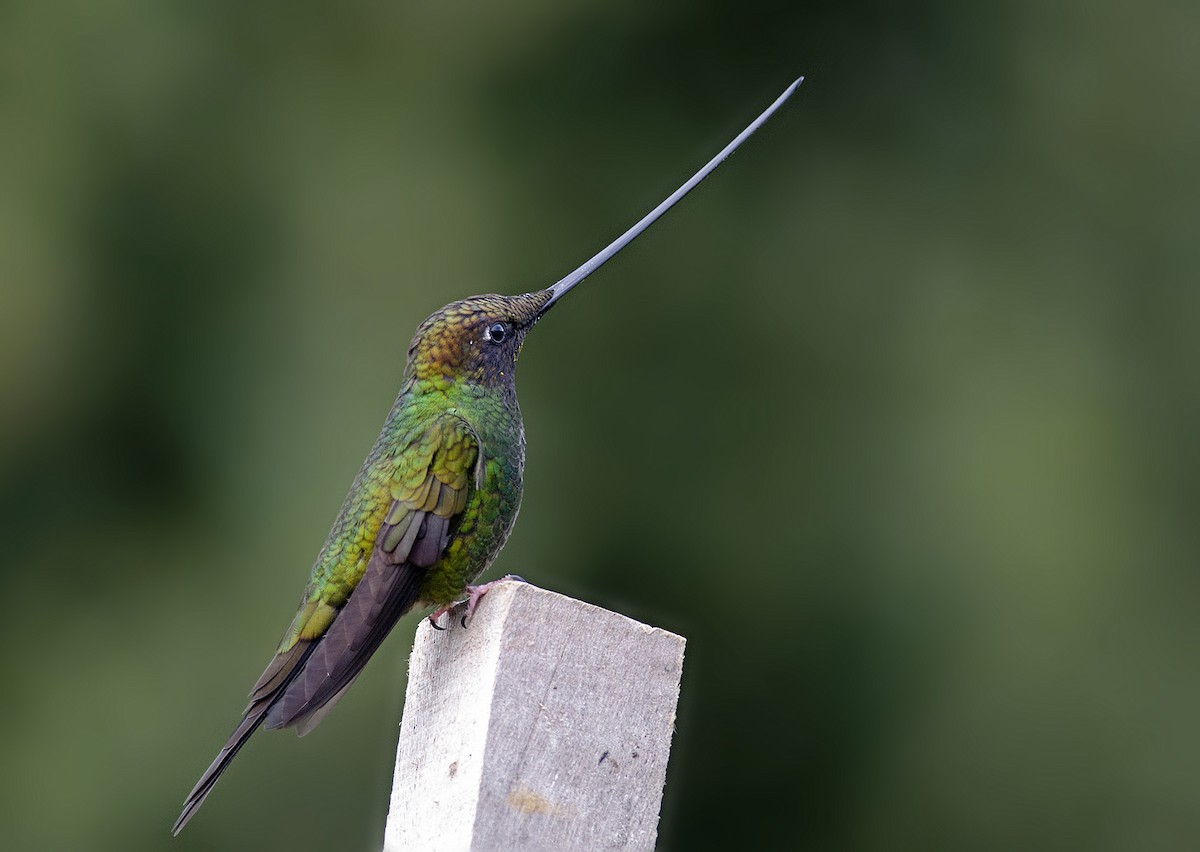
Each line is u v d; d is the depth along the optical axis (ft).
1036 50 57.98
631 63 54.39
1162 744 49.42
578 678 16.31
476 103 52.06
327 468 47.44
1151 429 53.01
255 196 50.75
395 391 48.16
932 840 49.85
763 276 53.83
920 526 50.88
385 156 50.83
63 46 51.83
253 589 47.24
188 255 50.49
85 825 46.91
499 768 16.01
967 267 54.65
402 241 49.85
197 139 51.26
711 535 51.16
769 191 55.16
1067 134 57.41
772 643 50.67
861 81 57.06
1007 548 50.29
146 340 50.08
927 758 49.88
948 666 50.06
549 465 50.37
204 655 47.57
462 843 15.90
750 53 56.13
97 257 50.62
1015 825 49.52
